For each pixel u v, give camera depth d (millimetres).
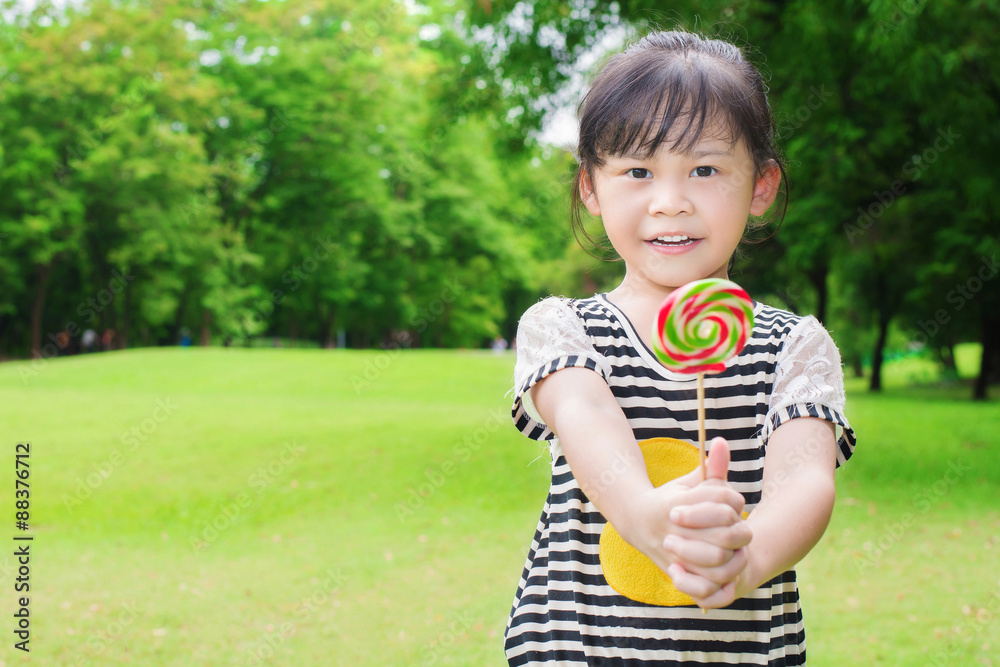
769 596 1152
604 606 1163
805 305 21172
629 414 1172
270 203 24078
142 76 20344
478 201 28938
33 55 19844
